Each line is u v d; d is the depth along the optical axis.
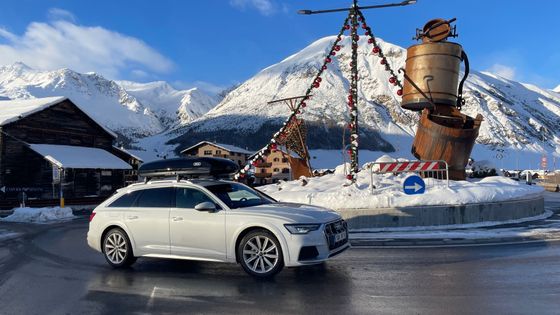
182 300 6.33
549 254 9.16
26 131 38.72
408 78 19.89
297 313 5.66
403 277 7.41
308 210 7.64
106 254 8.73
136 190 8.73
